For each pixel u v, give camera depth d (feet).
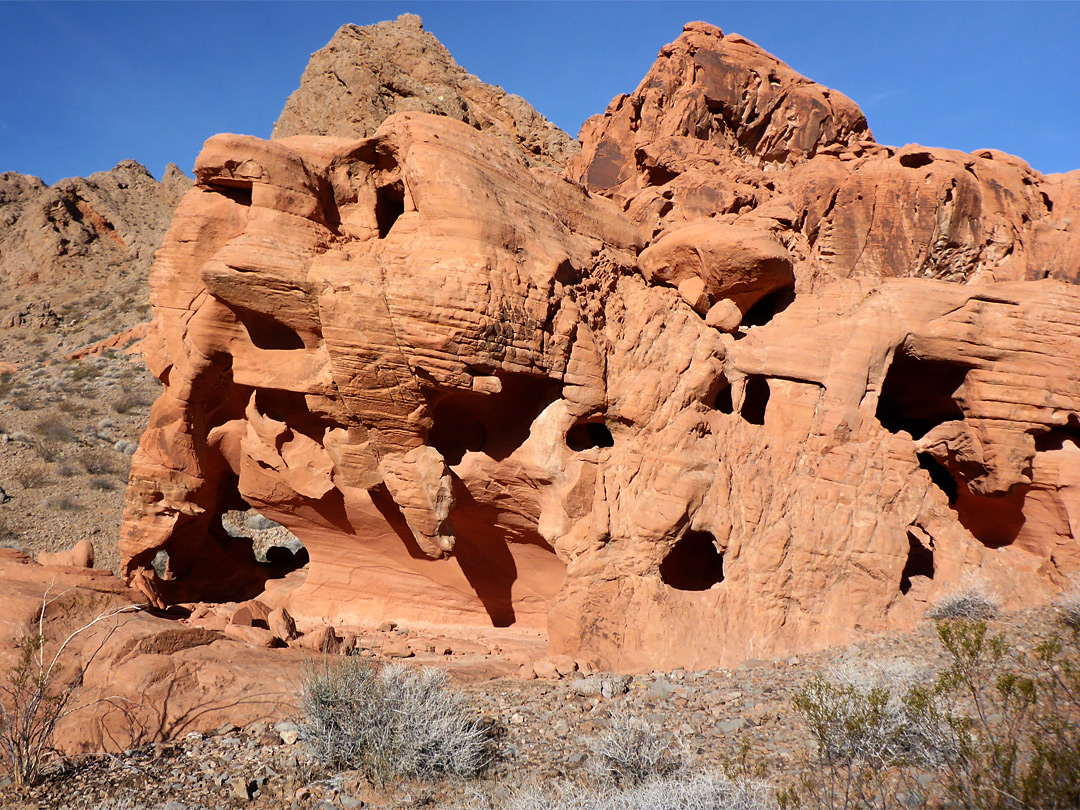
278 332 39.09
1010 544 41.63
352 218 39.22
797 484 36.47
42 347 153.38
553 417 36.52
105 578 32.96
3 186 215.72
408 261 33.88
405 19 79.92
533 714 26.27
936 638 31.96
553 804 18.48
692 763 21.54
